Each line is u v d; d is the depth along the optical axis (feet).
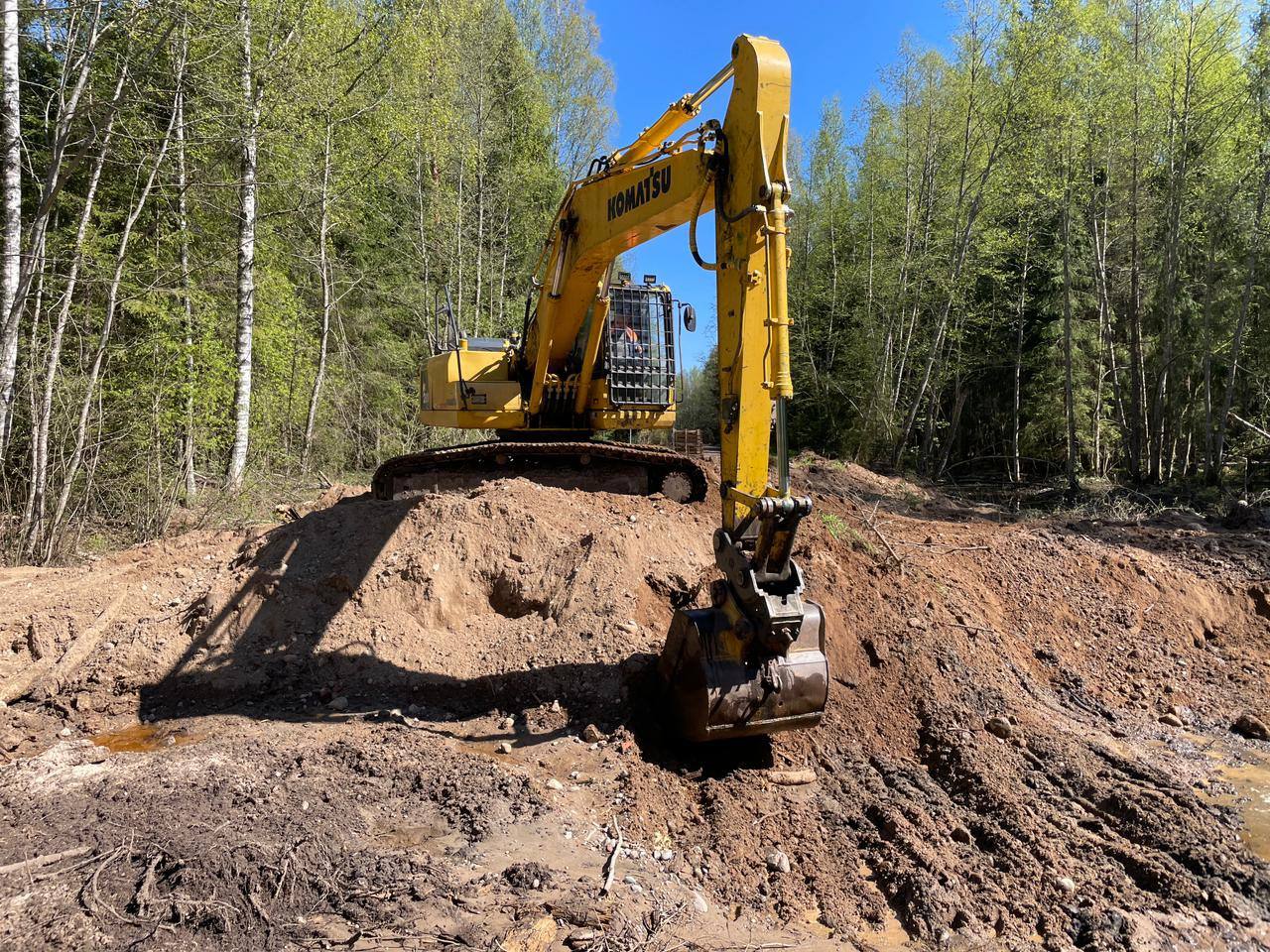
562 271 24.34
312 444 54.80
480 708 17.98
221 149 42.27
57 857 11.09
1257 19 53.21
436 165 65.51
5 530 27.91
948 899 12.01
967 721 18.20
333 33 47.91
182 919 9.80
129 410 33.40
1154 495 53.57
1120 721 20.40
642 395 27.91
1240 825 14.88
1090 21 55.06
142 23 31.55
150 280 37.68
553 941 9.71
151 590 21.26
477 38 72.43
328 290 54.75
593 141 95.30
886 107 80.94
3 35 28.09
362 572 21.04
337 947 9.36
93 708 18.08
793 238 92.07
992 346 77.66
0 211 30.48
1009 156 60.70
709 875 12.41
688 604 20.77
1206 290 58.23
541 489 24.53
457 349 29.68
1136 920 11.68
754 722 14.43
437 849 12.10
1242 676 23.73
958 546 29.04
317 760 14.97
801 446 92.32
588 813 13.60
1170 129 54.80
